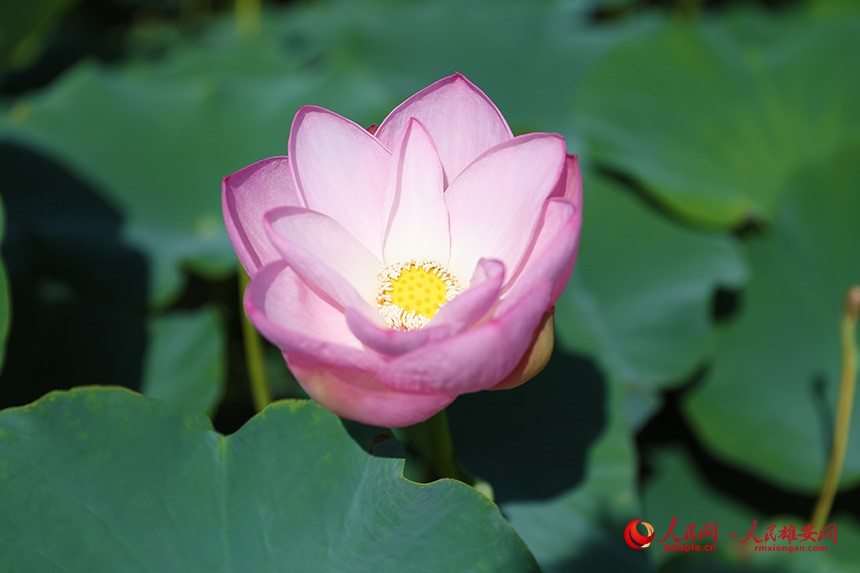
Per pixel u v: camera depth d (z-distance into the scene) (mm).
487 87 1795
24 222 1448
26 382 1350
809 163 1479
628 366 1434
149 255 1453
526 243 1146
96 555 1136
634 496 1291
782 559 1302
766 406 1424
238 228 1130
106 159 1499
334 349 1092
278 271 1124
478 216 1168
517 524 1271
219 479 1160
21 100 1718
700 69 1586
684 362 1436
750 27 1834
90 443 1159
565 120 1729
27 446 1153
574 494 1288
